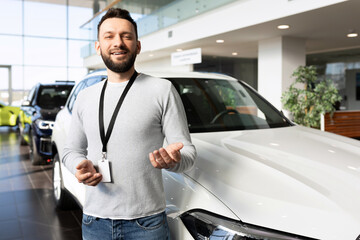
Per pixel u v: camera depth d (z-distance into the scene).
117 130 1.21
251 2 7.74
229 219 1.29
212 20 9.07
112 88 1.28
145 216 1.23
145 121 1.22
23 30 18.20
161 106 1.26
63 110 3.43
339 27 8.09
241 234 1.24
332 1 5.93
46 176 4.89
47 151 4.98
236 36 9.30
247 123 2.38
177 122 1.26
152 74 2.57
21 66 18.25
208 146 1.83
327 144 2.03
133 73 1.30
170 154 1.08
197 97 2.43
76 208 3.50
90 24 17.33
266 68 9.86
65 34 18.91
